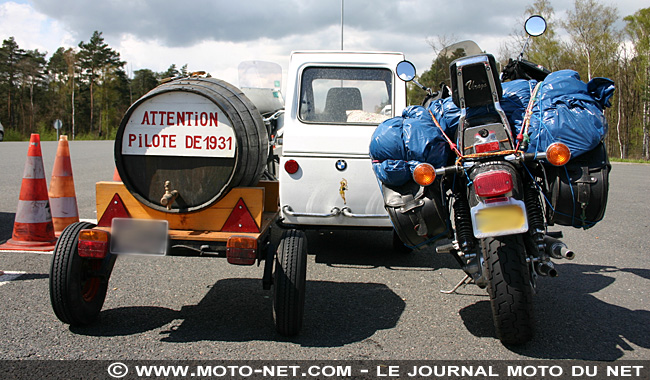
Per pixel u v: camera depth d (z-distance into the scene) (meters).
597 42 37.75
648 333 3.60
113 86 82.62
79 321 3.47
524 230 2.95
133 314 3.85
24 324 3.58
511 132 3.34
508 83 3.82
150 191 3.51
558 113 3.26
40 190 5.70
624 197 10.77
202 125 3.44
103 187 3.56
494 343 3.42
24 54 78.62
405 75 4.46
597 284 4.78
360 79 5.54
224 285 4.61
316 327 3.66
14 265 4.98
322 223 5.31
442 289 4.61
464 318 3.88
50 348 3.21
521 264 3.06
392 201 3.48
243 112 3.58
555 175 3.28
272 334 3.52
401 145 3.40
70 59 79.81
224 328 3.61
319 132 5.26
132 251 3.32
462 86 3.27
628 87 42.34
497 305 3.08
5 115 76.94
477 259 3.37
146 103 3.45
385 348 3.32
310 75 5.50
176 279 4.75
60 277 3.26
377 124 5.32
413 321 3.81
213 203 3.42
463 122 3.34
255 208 3.49
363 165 5.20
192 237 3.37
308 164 5.25
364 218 5.26
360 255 5.84
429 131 3.40
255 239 3.22
